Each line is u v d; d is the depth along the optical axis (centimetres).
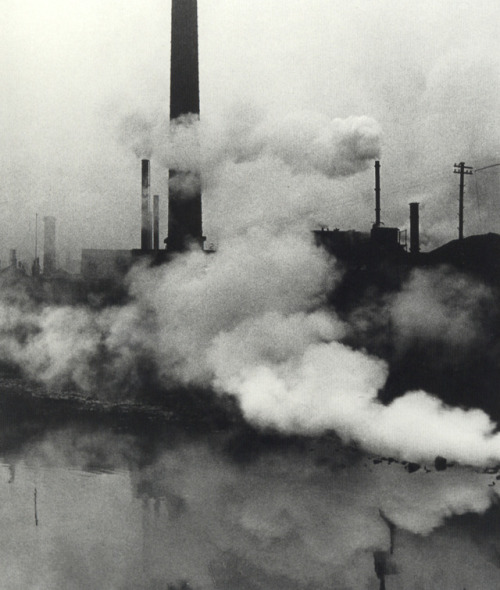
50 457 2181
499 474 1894
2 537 1511
